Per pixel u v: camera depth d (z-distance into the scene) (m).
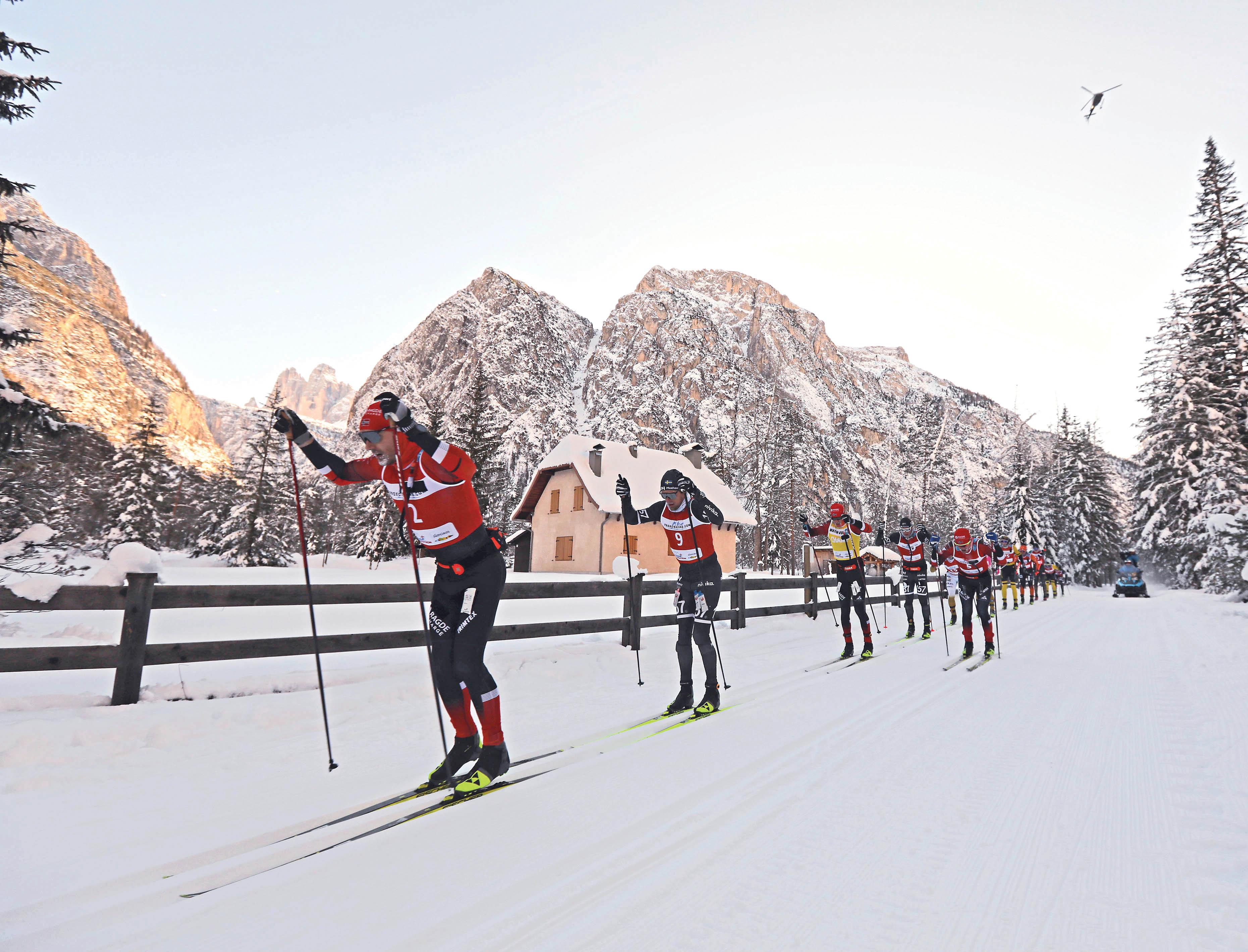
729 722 4.56
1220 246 29.86
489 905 2.10
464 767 3.58
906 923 2.03
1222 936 1.95
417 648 8.02
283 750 3.81
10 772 3.20
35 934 1.89
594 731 4.33
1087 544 49.03
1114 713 5.09
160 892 2.16
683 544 4.96
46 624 7.67
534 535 37.06
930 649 9.05
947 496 83.38
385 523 42.03
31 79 8.67
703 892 2.21
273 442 41.12
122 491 35.59
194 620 10.02
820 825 2.80
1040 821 2.89
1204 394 29.56
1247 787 3.35
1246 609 15.56
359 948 1.84
